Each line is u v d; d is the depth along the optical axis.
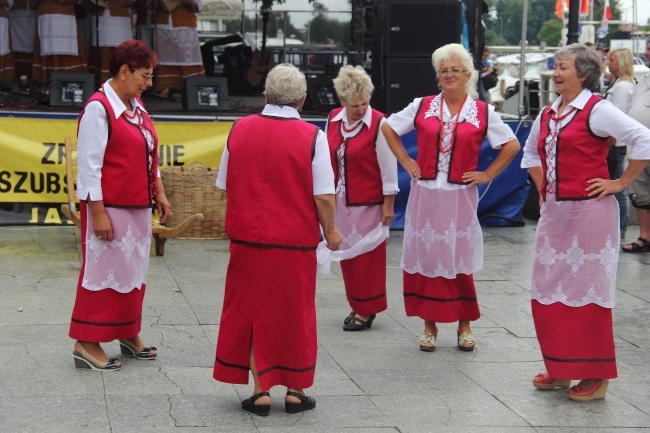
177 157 9.08
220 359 4.61
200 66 12.24
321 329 6.21
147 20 12.47
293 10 16.30
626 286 7.61
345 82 5.89
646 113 8.79
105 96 4.96
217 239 8.77
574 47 4.79
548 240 4.95
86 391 4.82
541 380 5.09
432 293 5.69
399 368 5.43
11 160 8.79
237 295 4.53
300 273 4.49
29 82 12.11
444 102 5.68
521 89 10.89
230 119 9.20
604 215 4.84
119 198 5.01
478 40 10.75
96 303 5.06
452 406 4.82
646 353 5.88
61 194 8.91
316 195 4.46
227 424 4.46
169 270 7.55
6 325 5.89
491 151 9.80
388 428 4.49
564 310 4.92
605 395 5.03
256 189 4.45
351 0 15.05
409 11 9.52
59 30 10.95
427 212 5.66
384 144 5.98
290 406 4.62
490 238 9.40
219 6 15.82
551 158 4.91
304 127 4.48
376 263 6.15
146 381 5.00
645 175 8.86
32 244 8.20
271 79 4.48
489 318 6.57
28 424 4.35
